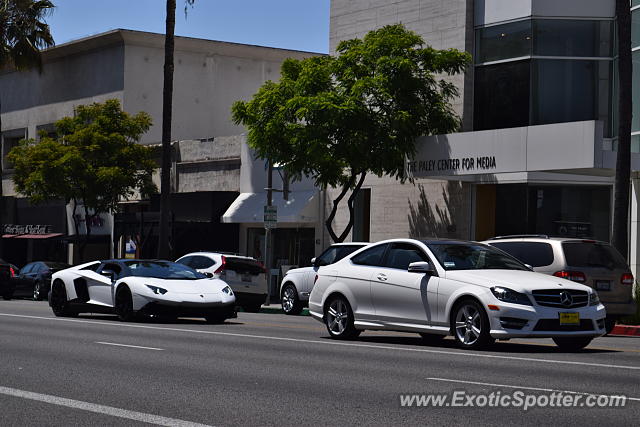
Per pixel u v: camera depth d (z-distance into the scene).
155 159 44.62
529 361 12.52
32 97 53.94
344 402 9.00
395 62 28.23
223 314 20.30
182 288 20.14
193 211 40.00
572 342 14.76
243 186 39.59
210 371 11.48
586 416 8.21
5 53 46.62
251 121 30.00
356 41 29.86
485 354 13.45
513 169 25.94
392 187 33.47
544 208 29.55
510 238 19.69
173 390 9.84
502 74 30.38
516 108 29.91
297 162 29.05
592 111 29.33
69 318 21.66
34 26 46.56
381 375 11.04
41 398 9.27
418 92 29.41
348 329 16.06
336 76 29.88
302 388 9.96
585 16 29.33
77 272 22.11
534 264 19.03
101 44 48.56
